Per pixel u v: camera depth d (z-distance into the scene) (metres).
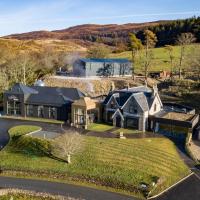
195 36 187.25
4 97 87.44
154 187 50.38
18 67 122.44
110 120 78.88
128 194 49.94
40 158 59.88
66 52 167.00
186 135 68.94
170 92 106.75
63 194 49.50
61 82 113.25
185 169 56.50
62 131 71.88
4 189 50.28
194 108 91.88
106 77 121.12
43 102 83.75
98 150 61.09
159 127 73.06
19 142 65.56
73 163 57.97
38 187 51.69
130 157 58.88
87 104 76.31
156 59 148.00
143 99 75.56
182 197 48.38
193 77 120.00
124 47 199.12
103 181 53.09
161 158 59.06
